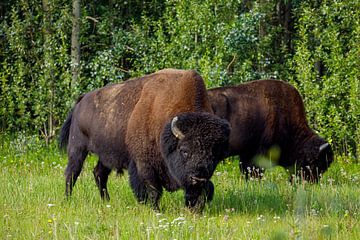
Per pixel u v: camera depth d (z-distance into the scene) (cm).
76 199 3872
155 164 3506
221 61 6981
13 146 6819
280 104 4969
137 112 3600
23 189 4100
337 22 7712
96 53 7675
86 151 4116
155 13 8256
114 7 8269
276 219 3134
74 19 7394
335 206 3238
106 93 3947
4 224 3103
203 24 7194
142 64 7338
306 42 7194
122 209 3491
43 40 7469
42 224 3112
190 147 3105
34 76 7506
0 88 8006
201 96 3453
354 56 6938
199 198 3269
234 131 4869
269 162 4825
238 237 2744
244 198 3703
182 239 2702
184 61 7144
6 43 7650
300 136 4997
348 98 6838
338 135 6775
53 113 7225
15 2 8119
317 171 4809
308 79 6950
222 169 5734
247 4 8200
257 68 7731
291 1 8544
